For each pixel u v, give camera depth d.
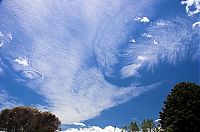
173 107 61.88
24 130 75.06
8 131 75.75
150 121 81.75
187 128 59.31
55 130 77.31
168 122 61.41
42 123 75.81
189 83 63.56
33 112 77.06
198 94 61.56
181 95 61.75
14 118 75.94
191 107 60.16
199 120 59.19
